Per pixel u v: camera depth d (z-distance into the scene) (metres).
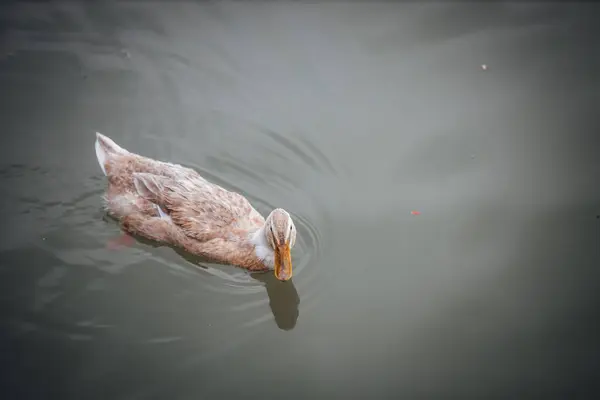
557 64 12.53
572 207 10.40
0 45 12.30
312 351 8.77
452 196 10.71
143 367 8.37
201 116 11.88
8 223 10.06
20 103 11.61
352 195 10.85
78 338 8.65
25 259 9.61
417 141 11.53
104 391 8.03
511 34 13.16
